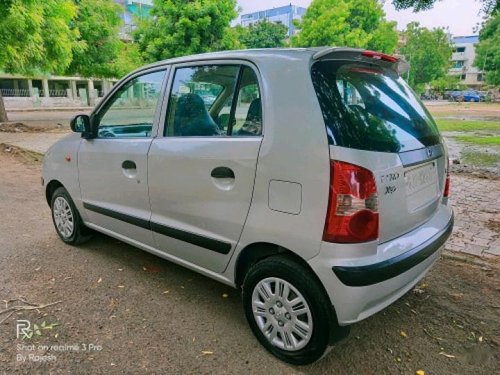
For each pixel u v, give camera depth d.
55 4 12.10
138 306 2.98
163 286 3.29
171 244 2.97
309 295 2.18
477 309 2.98
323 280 2.09
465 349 2.53
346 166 1.99
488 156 9.45
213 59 2.70
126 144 3.19
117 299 3.07
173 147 2.80
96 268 3.60
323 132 2.05
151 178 2.97
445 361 2.42
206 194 2.59
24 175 7.57
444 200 2.94
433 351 2.51
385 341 2.60
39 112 27.88
